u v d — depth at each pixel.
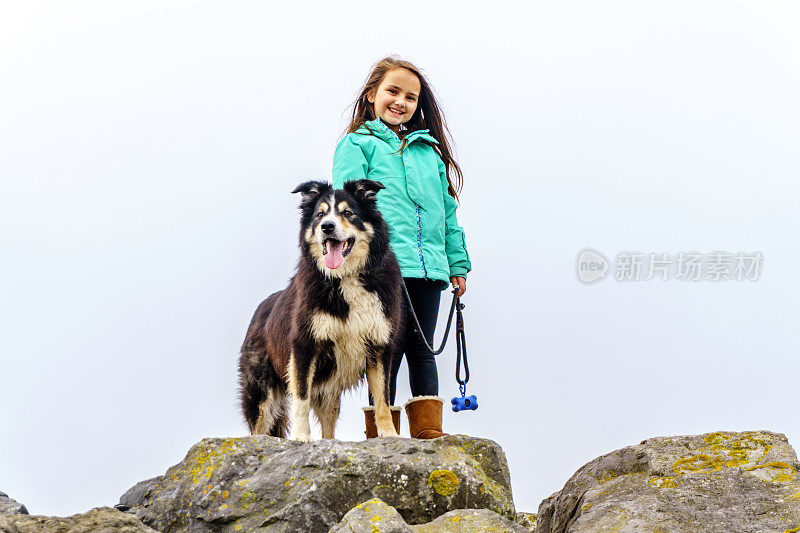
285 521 4.72
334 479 4.87
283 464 5.04
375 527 4.05
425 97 6.60
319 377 5.91
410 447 5.21
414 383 5.98
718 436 5.07
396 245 5.97
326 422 6.30
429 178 6.16
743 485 4.43
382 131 6.26
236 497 4.92
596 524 4.30
